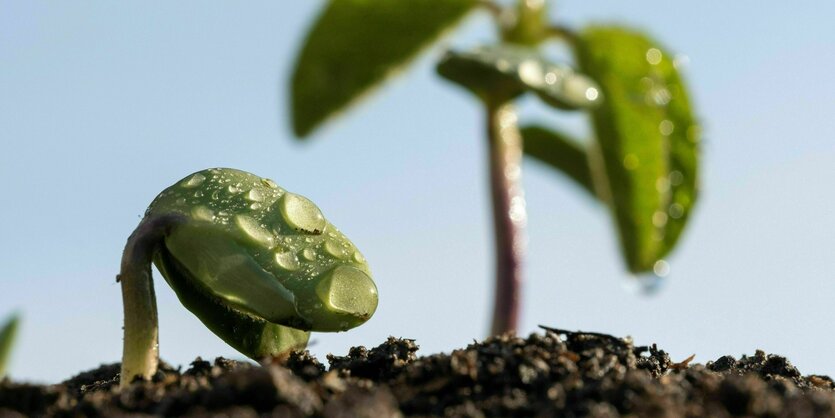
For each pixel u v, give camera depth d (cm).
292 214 17
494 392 15
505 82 19
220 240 16
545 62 19
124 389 16
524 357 16
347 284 17
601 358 16
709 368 17
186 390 15
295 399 15
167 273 17
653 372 17
